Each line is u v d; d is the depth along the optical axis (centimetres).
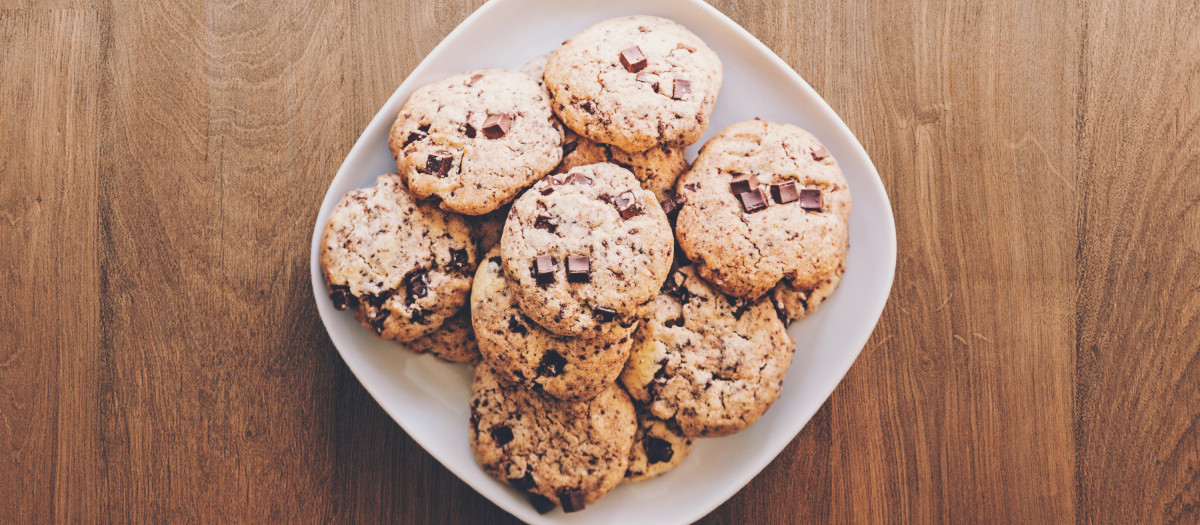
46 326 59
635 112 53
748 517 60
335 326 55
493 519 59
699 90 54
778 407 56
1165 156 60
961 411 60
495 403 55
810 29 59
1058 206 60
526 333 53
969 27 60
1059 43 60
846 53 60
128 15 59
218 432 59
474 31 56
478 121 53
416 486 59
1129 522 60
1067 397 60
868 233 56
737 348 54
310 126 59
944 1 60
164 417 59
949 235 60
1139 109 60
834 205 55
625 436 55
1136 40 60
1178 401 60
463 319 55
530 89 55
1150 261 60
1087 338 60
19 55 59
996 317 60
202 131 59
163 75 59
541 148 53
